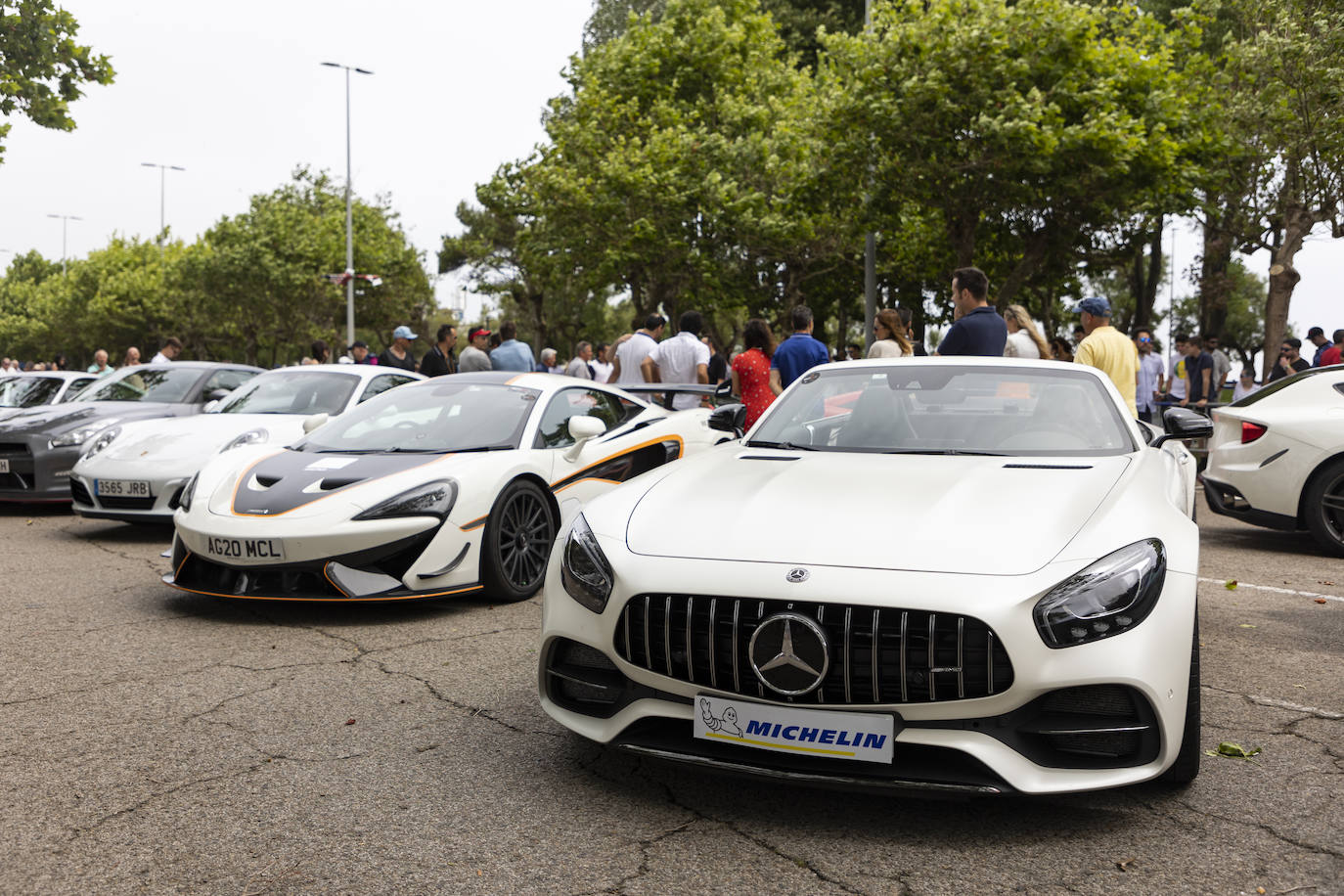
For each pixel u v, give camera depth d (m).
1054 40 16.48
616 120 25.23
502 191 29.94
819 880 2.37
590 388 6.38
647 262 25.03
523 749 3.21
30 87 13.85
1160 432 4.48
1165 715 2.54
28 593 5.50
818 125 18.70
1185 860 2.46
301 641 4.50
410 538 4.79
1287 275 17.70
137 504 6.91
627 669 2.77
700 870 2.43
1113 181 17.34
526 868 2.43
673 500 3.12
